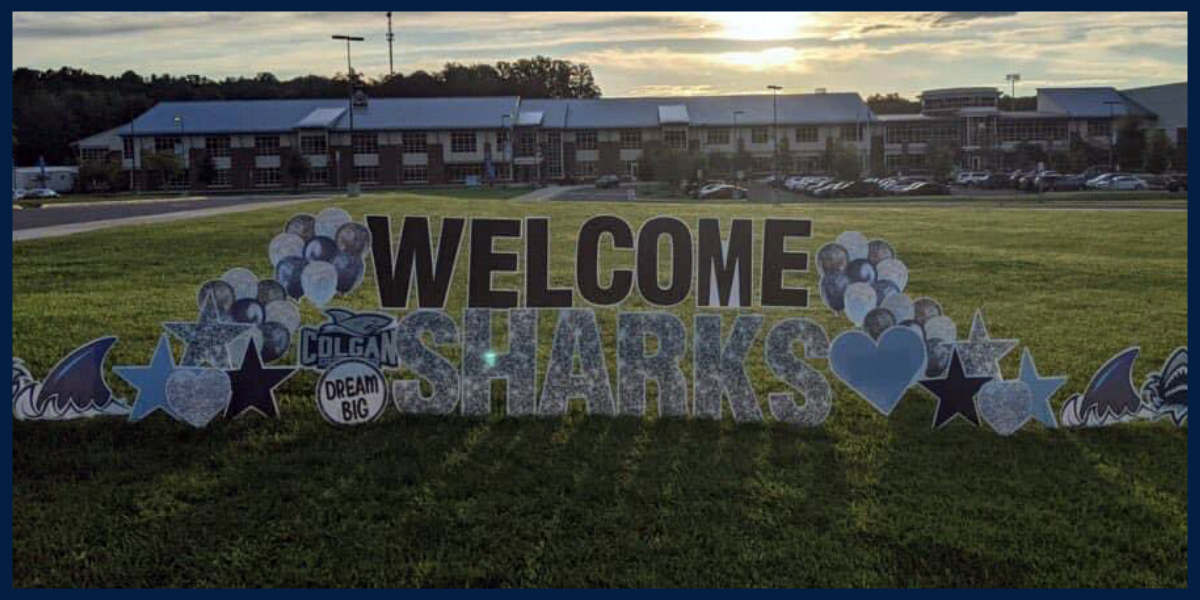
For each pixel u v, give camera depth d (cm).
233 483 714
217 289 818
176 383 812
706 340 827
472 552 624
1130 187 4872
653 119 7106
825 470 744
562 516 668
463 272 1603
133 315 1257
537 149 6994
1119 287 1546
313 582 591
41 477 723
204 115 7050
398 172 6912
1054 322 1291
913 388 930
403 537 641
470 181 6525
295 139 6850
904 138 7206
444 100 7256
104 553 622
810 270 1653
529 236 824
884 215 2638
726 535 646
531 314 830
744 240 823
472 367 833
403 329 826
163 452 769
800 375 825
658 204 3005
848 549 629
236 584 590
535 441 791
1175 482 728
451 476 727
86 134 7831
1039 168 4725
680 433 810
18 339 1124
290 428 815
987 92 7612
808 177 6056
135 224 2273
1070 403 829
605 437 801
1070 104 7419
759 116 7056
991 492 711
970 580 598
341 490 704
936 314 823
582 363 827
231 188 6825
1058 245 2022
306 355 823
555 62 10369
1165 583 596
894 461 762
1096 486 722
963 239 2131
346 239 820
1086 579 600
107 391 818
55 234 2000
